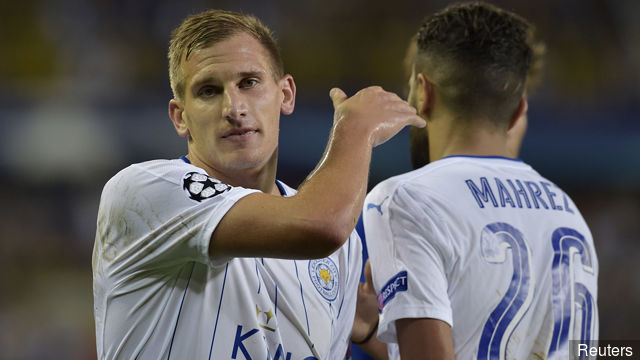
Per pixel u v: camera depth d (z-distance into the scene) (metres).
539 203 7.11
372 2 39.91
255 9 38.94
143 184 6.00
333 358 6.88
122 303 6.16
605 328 33.34
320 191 5.56
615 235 35.12
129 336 6.14
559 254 6.90
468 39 7.18
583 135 34.25
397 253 6.64
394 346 7.26
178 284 6.07
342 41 39.47
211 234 5.66
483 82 7.13
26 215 33.66
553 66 38.00
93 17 37.59
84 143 32.22
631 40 38.22
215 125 6.43
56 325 32.47
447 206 6.66
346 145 5.87
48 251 33.62
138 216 5.96
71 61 36.88
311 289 6.58
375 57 39.31
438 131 7.42
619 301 34.06
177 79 6.70
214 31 6.48
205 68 6.40
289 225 5.44
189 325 6.05
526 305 6.66
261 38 6.74
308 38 39.34
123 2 37.78
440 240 6.52
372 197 7.12
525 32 7.50
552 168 34.25
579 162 34.22
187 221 5.76
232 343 6.07
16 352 31.62
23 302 32.78
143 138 32.56
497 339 6.54
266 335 6.24
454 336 6.57
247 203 5.66
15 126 31.95
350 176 5.68
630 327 33.22
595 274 7.28
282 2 39.38
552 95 36.66
